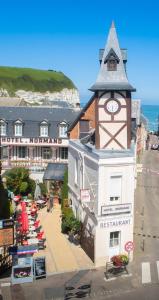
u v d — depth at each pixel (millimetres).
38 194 35781
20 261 21297
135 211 34031
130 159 22828
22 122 43688
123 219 23141
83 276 21609
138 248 25484
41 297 19219
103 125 24375
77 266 22859
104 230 22766
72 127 33062
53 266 22812
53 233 28359
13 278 20672
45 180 37438
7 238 20891
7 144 43062
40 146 43469
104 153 22922
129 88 23906
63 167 39000
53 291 19844
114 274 21750
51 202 34719
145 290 20094
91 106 32062
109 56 24438
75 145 28672
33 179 39875
